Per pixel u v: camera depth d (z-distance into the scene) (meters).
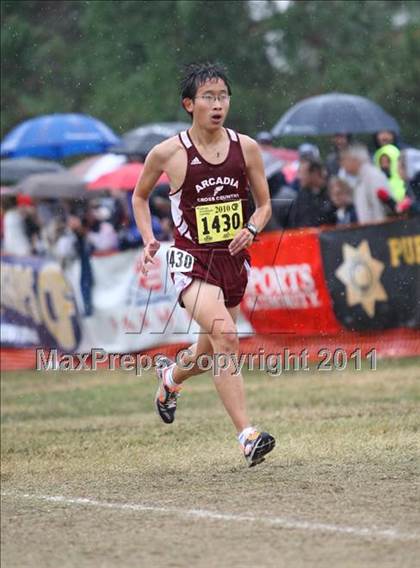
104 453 16.95
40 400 22.97
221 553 10.77
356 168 25.36
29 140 31.86
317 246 24.41
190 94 13.68
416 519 11.87
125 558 10.73
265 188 14.11
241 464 15.38
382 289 24.34
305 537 11.25
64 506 13.12
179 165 13.79
